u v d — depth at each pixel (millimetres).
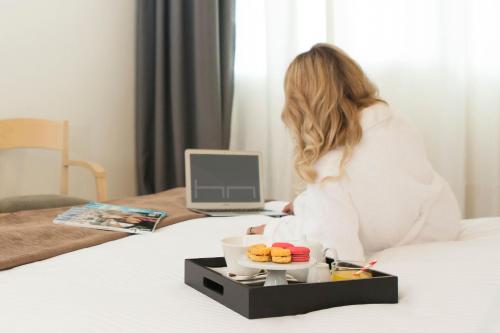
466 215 2432
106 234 1251
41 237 1191
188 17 2836
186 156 1903
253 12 2818
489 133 2348
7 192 2346
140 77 2854
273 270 728
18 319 694
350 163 1060
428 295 771
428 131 2453
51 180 2527
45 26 2475
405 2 2459
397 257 1010
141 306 738
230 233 1336
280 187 2736
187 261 852
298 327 646
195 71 2766
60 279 889
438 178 1199
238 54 2875
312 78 1103
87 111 2693
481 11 2338
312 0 2650
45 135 2328
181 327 652
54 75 2525
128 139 2932
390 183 1070
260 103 2818
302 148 1110
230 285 723
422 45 2439
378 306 728
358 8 2566
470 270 875
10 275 928
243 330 636
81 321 680
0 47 2289
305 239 819
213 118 2760
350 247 1016
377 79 2529
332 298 726
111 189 2842
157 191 2838
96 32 2727
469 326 659
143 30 2848
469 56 2369
